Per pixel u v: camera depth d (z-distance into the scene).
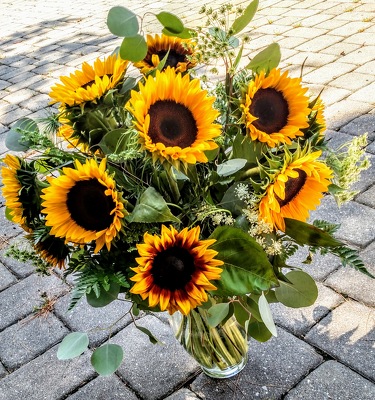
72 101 0.58
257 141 0.59
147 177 0.62
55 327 1.22
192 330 0.85
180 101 0.55
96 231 0.55
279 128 0.59
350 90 1.88
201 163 0.65
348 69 2.03
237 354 0.92
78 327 1.21
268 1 2.98
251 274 0.59
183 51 0.67
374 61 2.04
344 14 2.56
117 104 0.60
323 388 0.97
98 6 3.80
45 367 1.13
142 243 0.59
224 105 0.63
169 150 0.51
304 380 0.99
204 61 0.65
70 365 1.12
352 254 0.62
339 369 0.99
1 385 1.11
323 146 0.64
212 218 0.61
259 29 2.61
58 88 0.59
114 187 0.53
